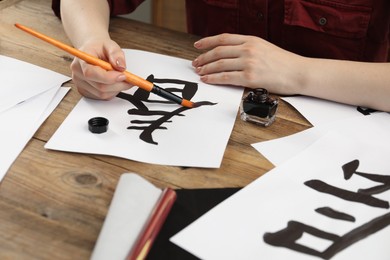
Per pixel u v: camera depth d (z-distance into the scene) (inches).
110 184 22.9
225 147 25.8
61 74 31.1
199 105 29.1
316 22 39.8
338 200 22.7
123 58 29.1
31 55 32.9
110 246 18.7
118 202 20.5
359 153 25.9
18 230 20.1
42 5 39.6
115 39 35.9
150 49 34.9
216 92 30.6
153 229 19.4
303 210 22.0
